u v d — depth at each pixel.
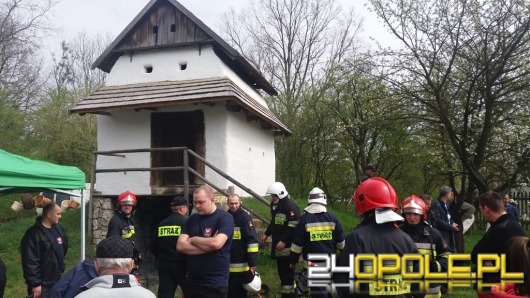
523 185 13.59
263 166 14.74
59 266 5.56
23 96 24.19
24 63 24.00
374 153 20.66
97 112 11.41
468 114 12.61
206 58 12.16
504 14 11.85
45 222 5.52
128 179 11.53
